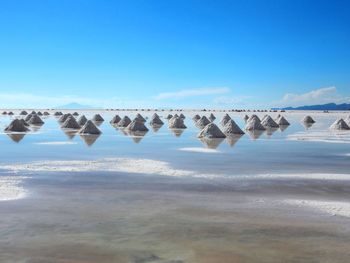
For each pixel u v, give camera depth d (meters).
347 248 7.48
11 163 17.03
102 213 9.55
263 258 7.02
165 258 6.99
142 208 10.02
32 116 51.19
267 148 23.55
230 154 20.62
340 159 18.89
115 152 21.27
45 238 7.88
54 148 23.09
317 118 71.00
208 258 7.01
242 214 9.55
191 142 27.16
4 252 7.20
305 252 7.29
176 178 13.87
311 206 10.27
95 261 6.86
